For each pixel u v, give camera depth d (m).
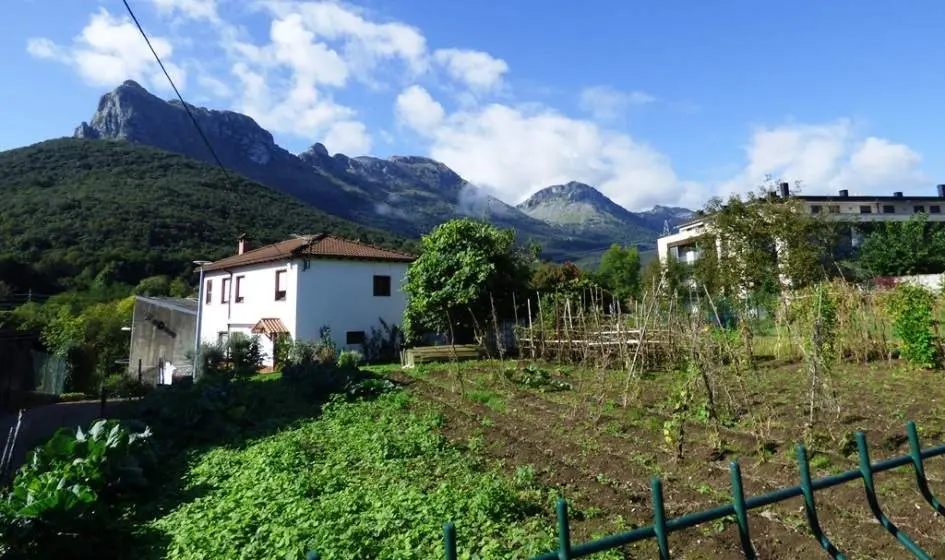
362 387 13.91
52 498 5.38
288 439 9.19
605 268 51.50
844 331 13.77
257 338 26.53
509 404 11.42
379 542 4.92
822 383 8.61
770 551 4.64
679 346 13.75
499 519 5.33
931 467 6.05
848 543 4.65
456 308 21.31
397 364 23.28
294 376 16.39
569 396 11.78
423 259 22.31
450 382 14.93
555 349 18.36
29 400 20.97
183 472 8.64
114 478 7.45
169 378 33.81
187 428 10.94
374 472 7.36
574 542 4.88
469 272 20.70
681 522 2.29
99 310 44.59
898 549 4.48
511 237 22.52
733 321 19.12
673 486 6.27
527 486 6.32
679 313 14.28
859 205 50.47
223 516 6.02
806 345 10.30
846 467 6.30
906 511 5.08
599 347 15.39
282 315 27.28
